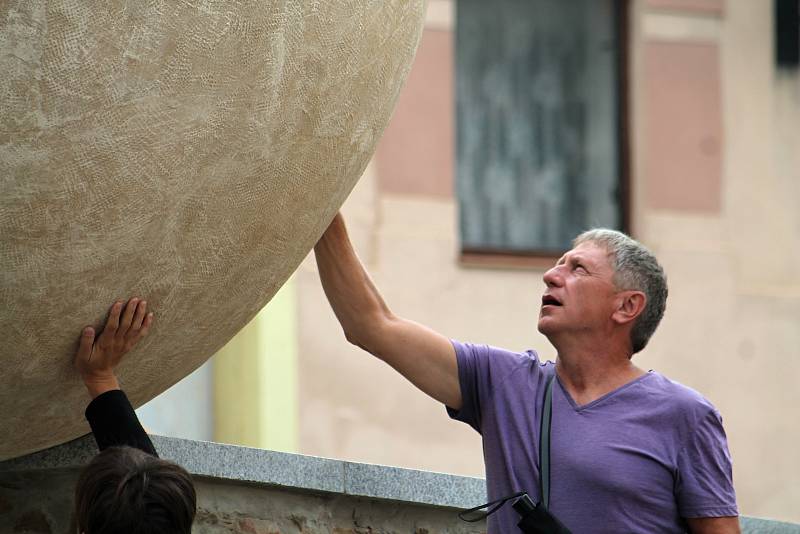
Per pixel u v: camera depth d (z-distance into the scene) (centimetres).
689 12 1995
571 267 696
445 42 1919
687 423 661
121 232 587
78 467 731
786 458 1925
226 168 602
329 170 650
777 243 1975
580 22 1995
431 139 1892
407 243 1856
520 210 1955
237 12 581
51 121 556
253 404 1709
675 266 1948
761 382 1936
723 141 1983
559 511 651
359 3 629
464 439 1811
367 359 1783
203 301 639
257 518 784
